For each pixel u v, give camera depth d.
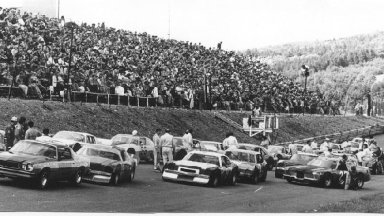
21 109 30.16
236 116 53.41
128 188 17.12
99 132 33.38
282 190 20.92
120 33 52.34
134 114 39.38
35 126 29.25
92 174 17.45
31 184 15.80
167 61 49.59
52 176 15.16
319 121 68.06
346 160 25.73
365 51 193.62
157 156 23.52
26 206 11.91
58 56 36.59
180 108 46.34
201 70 53.12
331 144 43.53
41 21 41.62
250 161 23.02
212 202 15.34
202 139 42.75
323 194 20.61
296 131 59.22
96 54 41.16
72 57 37.34
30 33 37.03
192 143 25.89
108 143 26.50
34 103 31.78
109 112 37.09
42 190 14.76
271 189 21.00
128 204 13.57
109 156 18.20
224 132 47.19
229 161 21.11
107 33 49.75
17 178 14.50
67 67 36.03
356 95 136.12
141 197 15.15
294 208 15.30
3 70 31.06
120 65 41.53
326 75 171.38
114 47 45.56
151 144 28.28
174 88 45.59
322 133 63.75
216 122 48.38
